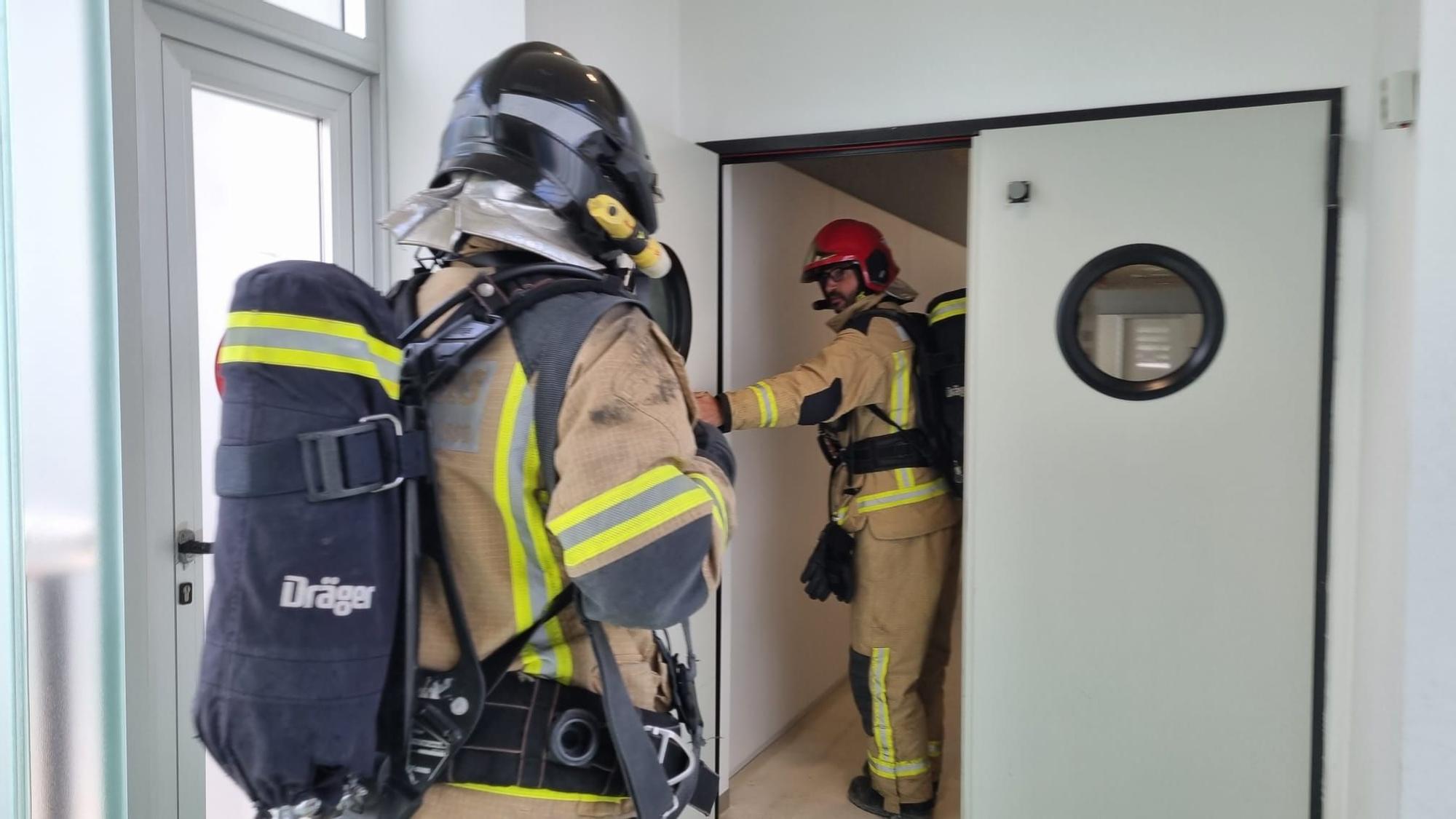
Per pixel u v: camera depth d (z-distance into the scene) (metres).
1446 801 1.39
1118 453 2.13
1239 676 2.07
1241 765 2.08
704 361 2.45
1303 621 2.03
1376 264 1.81
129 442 1.45
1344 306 1.98
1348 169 1.97
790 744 3.10
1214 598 2.08
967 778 2.28
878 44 2.34
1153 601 2.12
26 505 0.68
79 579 0.68
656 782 0.98
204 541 1.60
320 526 0.81
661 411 0.94
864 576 2.60
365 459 0.83
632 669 1.06
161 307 1.51
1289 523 2.03
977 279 2.22
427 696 0.94
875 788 2.64
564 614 1.02
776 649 3.09
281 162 1.77
